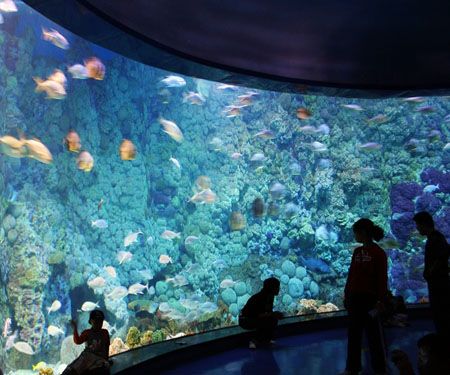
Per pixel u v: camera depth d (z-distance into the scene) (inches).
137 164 665.6
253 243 739.4
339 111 799.7
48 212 548.7
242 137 783.1
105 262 621.3
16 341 482.9
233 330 270.2
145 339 550.3
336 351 247.1
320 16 245.3
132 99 708.0
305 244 747.4
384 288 185.3
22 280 486.9
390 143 780.6
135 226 657.0
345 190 754.8
